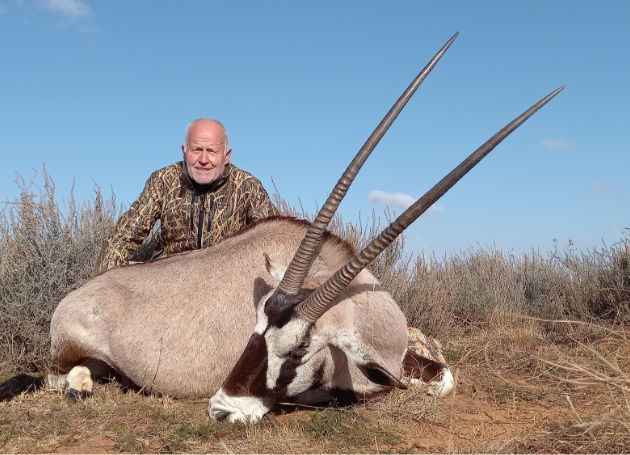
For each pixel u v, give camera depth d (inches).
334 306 74.8
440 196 64.1
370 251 66.6
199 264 89.7
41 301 109.9
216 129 101.5
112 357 88.9
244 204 106.0
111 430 71.9
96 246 119.7
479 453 63.7
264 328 72.8
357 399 81.7
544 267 182.2
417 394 83.3
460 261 194.1
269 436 67.2
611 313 141.2
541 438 68.0
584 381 67.5
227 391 72.9
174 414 77.2
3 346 105.7
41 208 117.3
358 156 68.8
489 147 61.3
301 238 87.6
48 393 88.4
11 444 67.3
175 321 86.2
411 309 135.7
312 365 73.5
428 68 67.9
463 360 109.3
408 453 64.3
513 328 133.0
